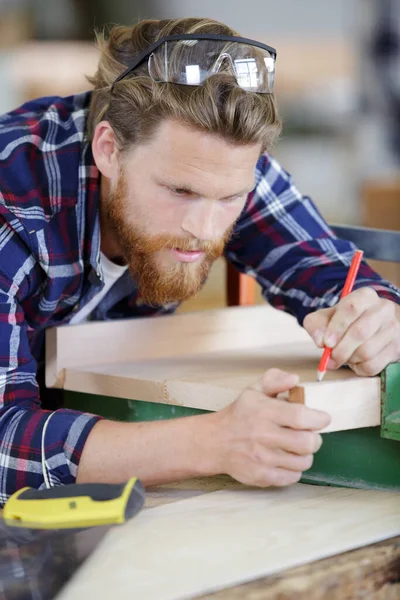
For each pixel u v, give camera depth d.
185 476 1.21
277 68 6.24
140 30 1.46
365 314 1.27
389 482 1.25
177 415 1.40
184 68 1.32
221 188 1.35
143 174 1.39
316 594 0.97
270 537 1.08
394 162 5.66
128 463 1.22
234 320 1.72
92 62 5.29
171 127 1.33
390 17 5.14
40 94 5.24
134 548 1.05
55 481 1.26
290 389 1.20
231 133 1.30
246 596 0.94
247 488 1.28
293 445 1.15
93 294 1.61
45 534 1.09
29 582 0.97
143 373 1.45
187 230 1.38
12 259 1.45
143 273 1.46
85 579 0.97
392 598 1.04
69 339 1.55
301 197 1.80
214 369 1.47
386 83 5.33
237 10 7.15
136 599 0.93
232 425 1.19
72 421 1.27
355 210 6.11
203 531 1.10
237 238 1.78
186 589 0.95
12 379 1.37
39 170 1.53
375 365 1.24
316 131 6.65
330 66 6.25
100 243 1.58
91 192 1.53
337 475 1.28
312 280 1.66
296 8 7.40
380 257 1.89
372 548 1.06
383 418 1.23
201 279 1.46
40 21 5.86
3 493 1.29
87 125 1.57
